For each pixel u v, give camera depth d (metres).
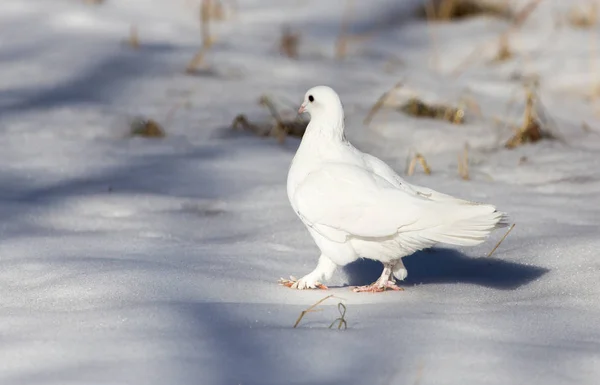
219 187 11.98
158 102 16.59
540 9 24.38
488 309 6.84
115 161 13.21
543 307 6.86
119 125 15.15
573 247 8.61
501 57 20.69
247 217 10.62
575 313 6.68
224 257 8.70
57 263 8.20
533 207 10.75
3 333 6.18
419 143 14.56
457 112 15.79
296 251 9.08
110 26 21.17
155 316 6.47
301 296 7.39
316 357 5.64
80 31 20.55
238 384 5.22
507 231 9.55
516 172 12.82
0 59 18.55
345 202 7.26
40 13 21.47
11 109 15.70
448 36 22.83
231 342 5.89
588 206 10.84
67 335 6.07
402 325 6.31
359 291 7.62
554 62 20.11
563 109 17.08
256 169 12.93
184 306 6.73
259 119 15.69
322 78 18.64
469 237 6.89
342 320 6.29
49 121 15.16
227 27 22.84
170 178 12.38
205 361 5.55
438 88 18.12
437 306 6.97
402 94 17.39
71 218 10.52
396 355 5.68
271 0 25.73
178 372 5.38
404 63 20.48
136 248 9.05
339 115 8.00
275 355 5.66
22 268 8.08
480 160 13.56
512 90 18.27
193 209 11.03
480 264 8.50
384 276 7.66
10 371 5.45
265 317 6.57
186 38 21.19
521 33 22.75
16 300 7.09
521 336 6.14
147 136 14.72
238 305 6.84
